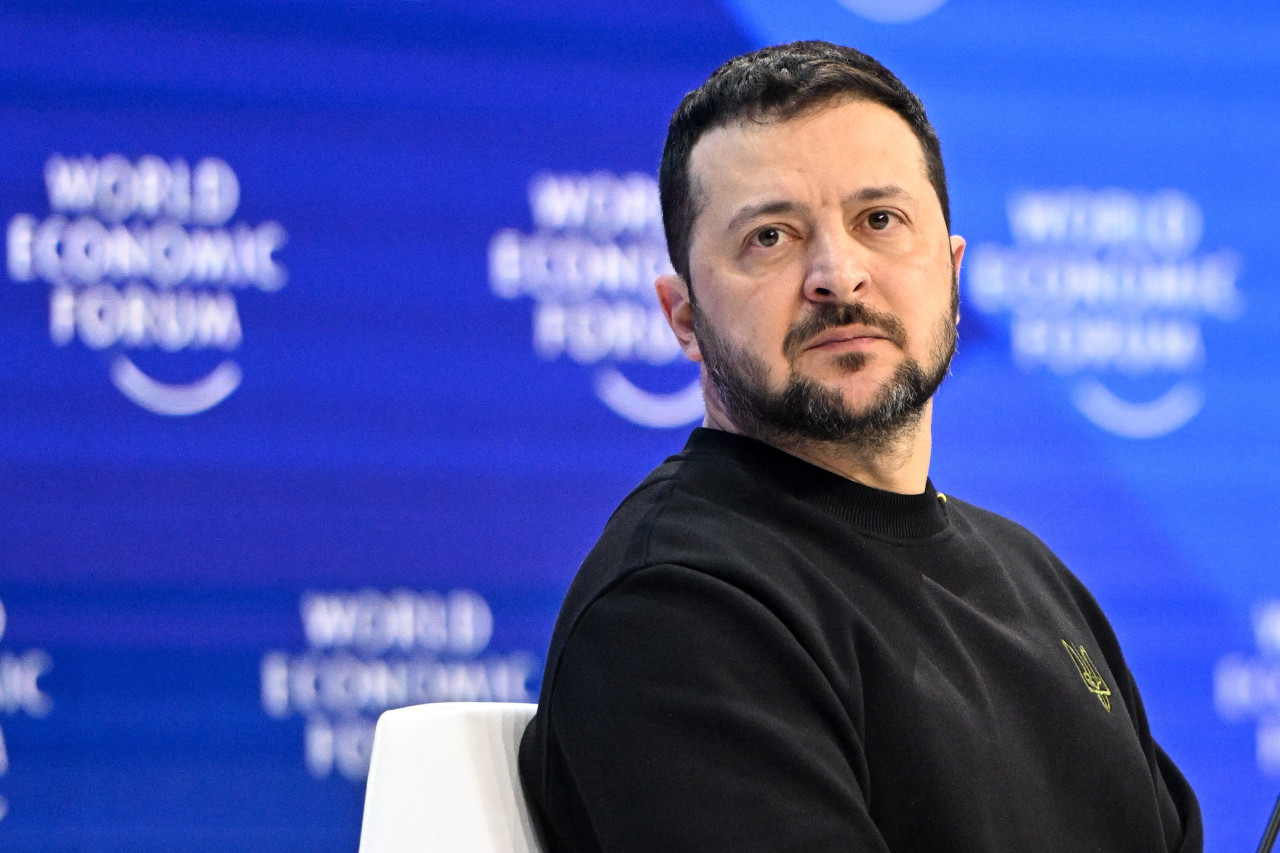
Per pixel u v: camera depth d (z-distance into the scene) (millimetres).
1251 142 10414
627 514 4477
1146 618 10125
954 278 4762
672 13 9750
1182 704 10117
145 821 8820
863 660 4023
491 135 9461
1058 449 10070
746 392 4445
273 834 8945
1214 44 10375
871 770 3912
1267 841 4559
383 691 9156
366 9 9320
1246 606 10211
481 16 9477
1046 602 4938
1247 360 10320
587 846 3977
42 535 8828
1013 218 10109
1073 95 10219
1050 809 4188
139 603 8898
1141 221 10250
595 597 4023
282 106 9195
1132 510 10133
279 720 9008
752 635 3801
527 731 4402
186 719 8898
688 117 4680
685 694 3699
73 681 8797
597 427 9516
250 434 9078
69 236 8938
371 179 9289
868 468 4578
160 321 9016
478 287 9398
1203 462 10227
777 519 4332
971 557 4645
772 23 9898
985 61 10148
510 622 9336
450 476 9312
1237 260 10352
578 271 9539
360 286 9250
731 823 3506
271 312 9141
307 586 9094
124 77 9016
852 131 4426
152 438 8969
